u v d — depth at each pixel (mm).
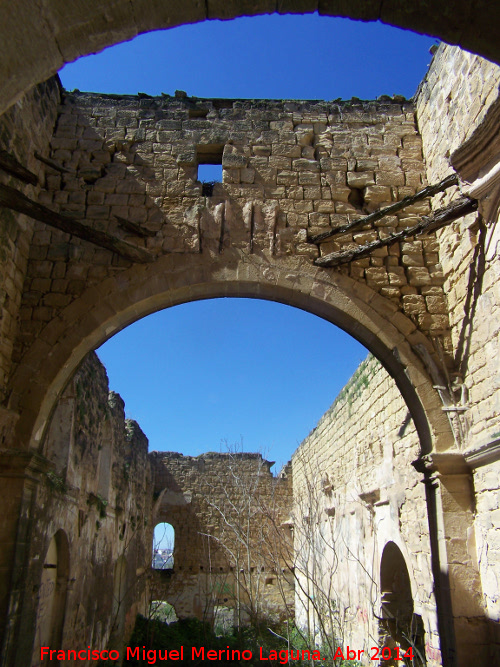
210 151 9852
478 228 7777
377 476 13164
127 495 18797
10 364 8047
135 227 8688
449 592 7301
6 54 3338
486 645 7055
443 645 7418
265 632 16484
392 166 9594
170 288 8609
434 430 8023
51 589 10789
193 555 25891
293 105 10031
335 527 17922
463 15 3750
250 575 12180
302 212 9211
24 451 7453
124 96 9945
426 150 9586
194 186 9250
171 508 26703
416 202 9234
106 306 8453
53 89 9523
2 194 7305
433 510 7902
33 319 8352
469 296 7992
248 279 8703
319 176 9469
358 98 10148
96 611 13969
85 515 12609
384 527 12594
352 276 8836
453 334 8477
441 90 8992
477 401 7723
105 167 9375
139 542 21672
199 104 10008
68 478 10961
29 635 7586
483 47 3891
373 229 9156
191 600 24906
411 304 8719
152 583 25000
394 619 12219
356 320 8617
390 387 12367
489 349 7438
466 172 7531
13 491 7324
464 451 7777
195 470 27453
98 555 14141
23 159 8336
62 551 11078
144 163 9391
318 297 8695
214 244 8875
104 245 8273
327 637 9516
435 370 8297
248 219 9039
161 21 3732
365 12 3893
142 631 19844
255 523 26016
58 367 8133
